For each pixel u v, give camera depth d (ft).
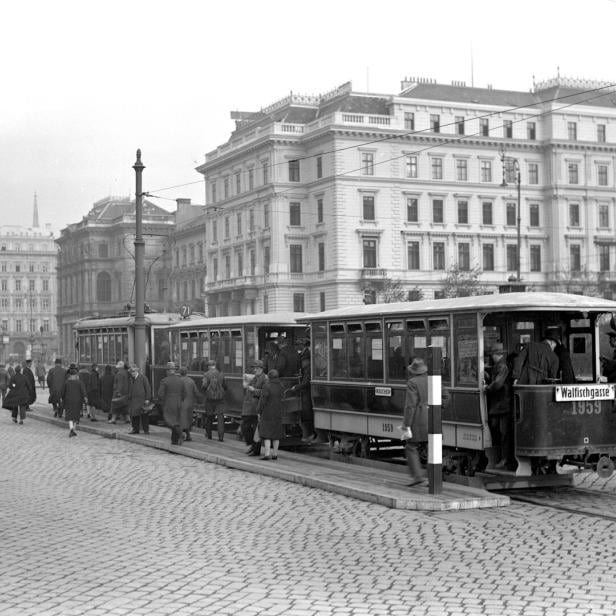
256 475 56.44
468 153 281.74
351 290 265.95
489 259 285.23
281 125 278.87
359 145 268.00
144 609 26.68
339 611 26.32
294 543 36.04
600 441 48.26
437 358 45.91
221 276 314.14
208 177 323.37
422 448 56.65
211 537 37.35
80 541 36.63
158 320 100.53
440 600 27.50
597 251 294.25
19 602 27.53
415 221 274.77
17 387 101.30
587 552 34.27
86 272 441.27
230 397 79.77
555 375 48.39
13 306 592.60
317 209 275.80
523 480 48.70
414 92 279.69
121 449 72.69
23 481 54.29
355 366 61.05
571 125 292.81
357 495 47.06
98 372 106.11
